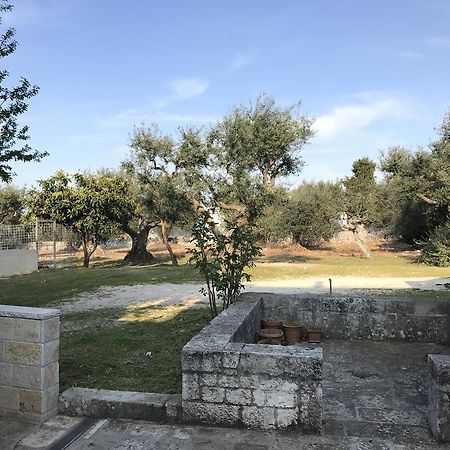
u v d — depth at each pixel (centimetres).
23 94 932
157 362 518
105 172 2417
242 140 1825
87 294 1126
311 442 325
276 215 2589
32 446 323
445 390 325
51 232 2008
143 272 1617
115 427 352
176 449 317
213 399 350
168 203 2127
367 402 403
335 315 626
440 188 2120
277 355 341
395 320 610
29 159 947
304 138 1939
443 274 1548
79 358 536
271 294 660
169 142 2119
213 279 646
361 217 2616
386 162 2592
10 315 368
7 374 368
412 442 325
